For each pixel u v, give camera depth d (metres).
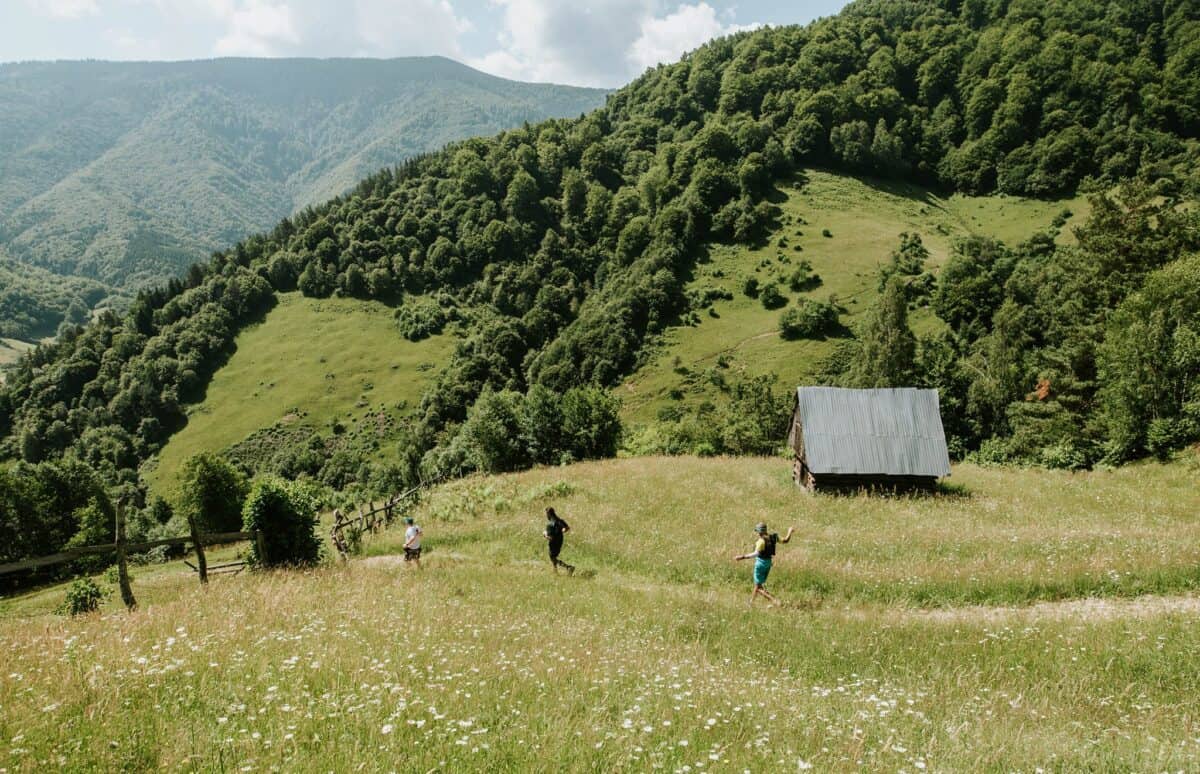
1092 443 41.41
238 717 6.80
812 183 173.50
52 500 74.50
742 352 118.38
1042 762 6.96
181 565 36.97
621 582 20.39
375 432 125.00
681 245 155.12
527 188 193.75
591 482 37.22
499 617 13.88
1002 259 115.25
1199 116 147.25
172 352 147.25
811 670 11.89
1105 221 66.88
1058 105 164.00
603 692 8.73
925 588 18.16
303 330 159.38
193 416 134.00
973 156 168.62
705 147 178.25
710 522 27.73
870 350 78.56
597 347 129.00
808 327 116.25
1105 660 11.66
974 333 98.06
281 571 19.31
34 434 130.12
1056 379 53.44
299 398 135.62
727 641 13.67
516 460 62.94
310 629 10.72
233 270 176.50
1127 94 155.38
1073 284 71.44
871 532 25.52
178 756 5.75
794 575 19.69
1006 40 185.12
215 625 10.85
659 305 133.50
